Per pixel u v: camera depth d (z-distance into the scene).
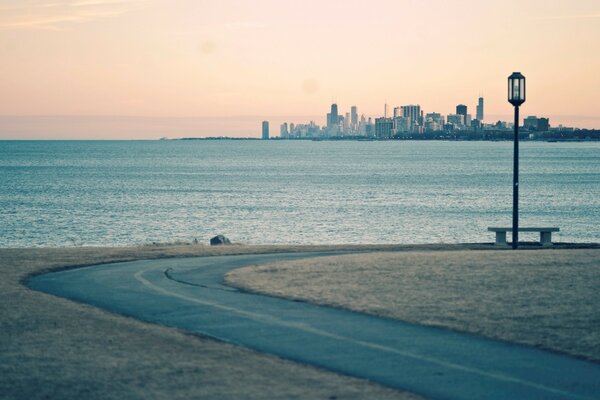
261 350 12.08
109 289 18.20
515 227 25.98
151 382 10.28
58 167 178.25
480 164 192.38
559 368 10.81
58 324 14.02
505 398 9.45
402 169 164.50
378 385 10.05
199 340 12.75
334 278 18.75
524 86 25.20
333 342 12.54
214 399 9.55
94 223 61.06
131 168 173.75
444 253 23.58
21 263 22.42
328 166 184.50
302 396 9.62
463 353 11.70
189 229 56.88
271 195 91.00
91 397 9.67
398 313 14.66
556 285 17.20
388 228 56.72
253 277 19.34
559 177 128.00
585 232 53.91
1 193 94.44
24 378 10.52
